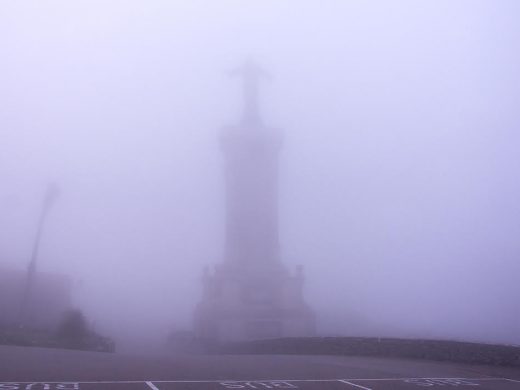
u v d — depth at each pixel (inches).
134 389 572.4
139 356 1007.0
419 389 618.5
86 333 1424.7
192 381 647.8
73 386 577.3
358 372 780.0
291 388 608.7
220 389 590.2
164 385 605.9
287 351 1269.7
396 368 842.8
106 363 824.9
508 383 685.9
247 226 2148.1
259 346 1409.9
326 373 759.7
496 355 892.6
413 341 1033.5
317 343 1187.3
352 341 1121.4
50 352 986.7
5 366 725.9
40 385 575.8
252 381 660.7
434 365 895.7
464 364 915.4
